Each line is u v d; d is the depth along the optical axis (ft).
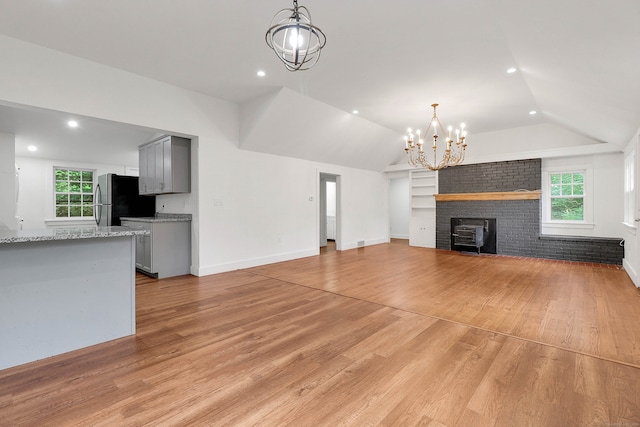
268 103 14.52
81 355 7.08
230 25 8.83
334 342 7.70
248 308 10.23
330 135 19.04
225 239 15.69
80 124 15.55
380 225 27.61
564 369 6.35
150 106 12.73
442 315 9.52
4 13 8.24
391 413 5.05
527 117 18.07
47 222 20.17
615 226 18.21
